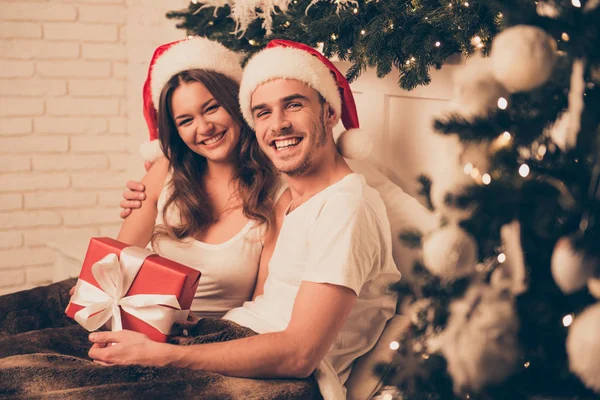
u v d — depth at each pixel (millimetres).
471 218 937
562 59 892
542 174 917
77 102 3117
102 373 1229
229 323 1382
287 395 1225
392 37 1528
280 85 1379
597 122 899
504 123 929
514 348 957
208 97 1599
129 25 3125
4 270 3062
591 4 906
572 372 943
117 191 3219
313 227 1363
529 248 959
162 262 1398
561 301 959
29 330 1580
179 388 1187
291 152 1384
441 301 1006
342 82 1464
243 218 1614
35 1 3004
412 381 1047
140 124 3059
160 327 1354
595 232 875
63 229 3150
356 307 1427
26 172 3068
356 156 1461
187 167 1677
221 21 2180
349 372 1442
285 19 1866
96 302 1421
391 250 1520
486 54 1298
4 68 2988
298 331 1252
